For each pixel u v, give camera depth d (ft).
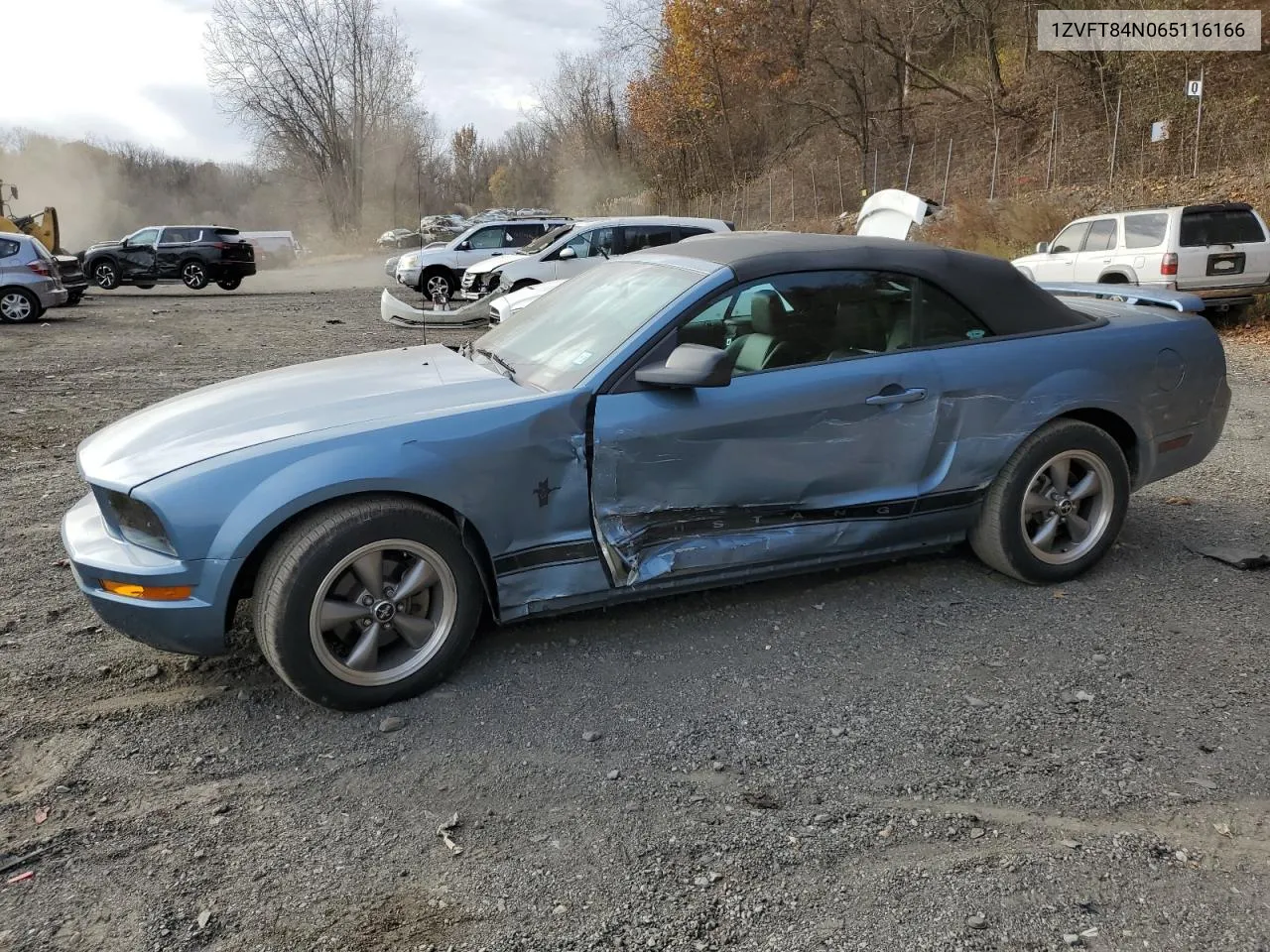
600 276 13.74
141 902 7.49
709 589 13.28
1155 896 7.39
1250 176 61.11
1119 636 11.98
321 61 150.00
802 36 119.03
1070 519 13.62
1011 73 101.14
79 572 10.17
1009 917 7.18
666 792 8.89
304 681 10.00
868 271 12.27
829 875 7.72
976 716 10.13
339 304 67.51
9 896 7.55
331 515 9.95
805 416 11.60
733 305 11.59
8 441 23.56
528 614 11.16
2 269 53.21
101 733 10.03
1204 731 9.76
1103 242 43.55
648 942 7.02
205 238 82.53
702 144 142.51
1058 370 12.98
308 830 8.42
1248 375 32.19
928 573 14.15
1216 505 17.26
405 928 7.20
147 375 34.17
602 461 10.89
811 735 9.82
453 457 10.23
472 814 8.62
